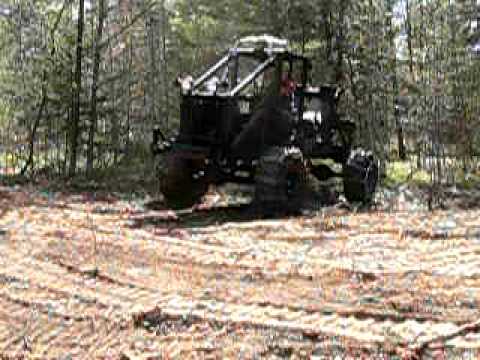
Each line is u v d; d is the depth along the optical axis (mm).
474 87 19469
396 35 22203
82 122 17469
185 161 11133
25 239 7922
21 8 18234
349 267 6543
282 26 20703
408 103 21109
